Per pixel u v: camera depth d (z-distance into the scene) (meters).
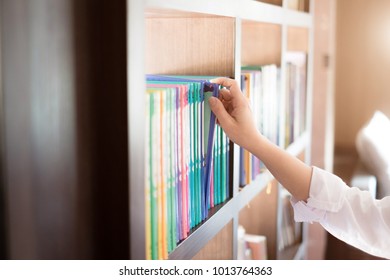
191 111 1.34
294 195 1.51
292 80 2.43
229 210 1.60
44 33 0.84
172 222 1.25
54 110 0.87
